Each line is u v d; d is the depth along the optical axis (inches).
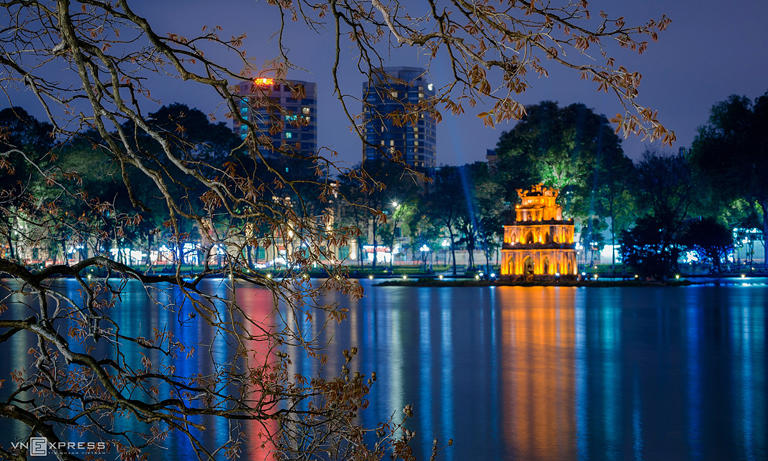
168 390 807.7
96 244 346.6
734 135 4439.0
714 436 674.2
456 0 244.8
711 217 4421.8
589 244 5561.0
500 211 4862.2
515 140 4847.4
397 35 252.2
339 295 2637.8
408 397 840.9
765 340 1326.3
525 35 237.9
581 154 4758.9
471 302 2354.8
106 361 282.0
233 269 270.1
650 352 1188.5
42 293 275.3
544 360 1110.4
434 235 5398.6
